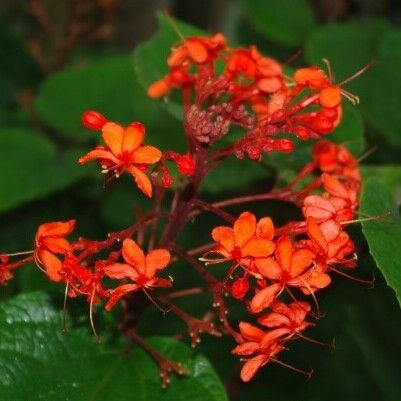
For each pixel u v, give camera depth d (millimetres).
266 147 413
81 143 735
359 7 915
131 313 443
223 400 431
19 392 425
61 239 401
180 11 900
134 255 392
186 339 516
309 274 394
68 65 861
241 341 407
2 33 842
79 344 441
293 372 602
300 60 764
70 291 404
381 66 643
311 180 502
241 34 817
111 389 433
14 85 841
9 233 658
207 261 394
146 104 578
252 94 441
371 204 427
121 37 947
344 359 602
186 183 450
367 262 507
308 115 425
